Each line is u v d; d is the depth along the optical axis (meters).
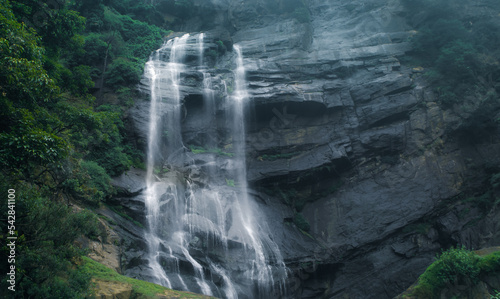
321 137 28.67
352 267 23.52
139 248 17.75
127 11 36.97
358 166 27.70
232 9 38.84
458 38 29.42
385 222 24.67
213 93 29.47
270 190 27.64
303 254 23.19
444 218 24.02
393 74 29.45
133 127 24.75
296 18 35.16
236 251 21.30
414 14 33.22
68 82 18.89
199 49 32.72
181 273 18.05
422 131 26.91
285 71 31.17
